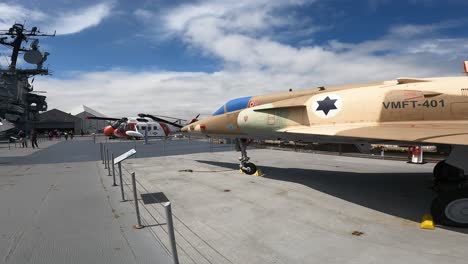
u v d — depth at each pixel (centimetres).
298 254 380
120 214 561
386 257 366
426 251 382
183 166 1205
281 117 816
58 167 1244
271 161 1320
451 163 515
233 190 751
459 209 459
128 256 384
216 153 1786
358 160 1316
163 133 3688
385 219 515
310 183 822
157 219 531
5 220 533
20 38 5194
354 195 684
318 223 498
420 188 747
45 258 381
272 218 526
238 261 363
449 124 571
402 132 546
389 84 691
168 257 380
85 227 493
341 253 380
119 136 3644
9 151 2206
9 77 4925
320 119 735
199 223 505
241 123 914
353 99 688
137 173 1043
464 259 357
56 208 607
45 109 5894
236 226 488
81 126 8294
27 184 867
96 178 959
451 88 585
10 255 390
